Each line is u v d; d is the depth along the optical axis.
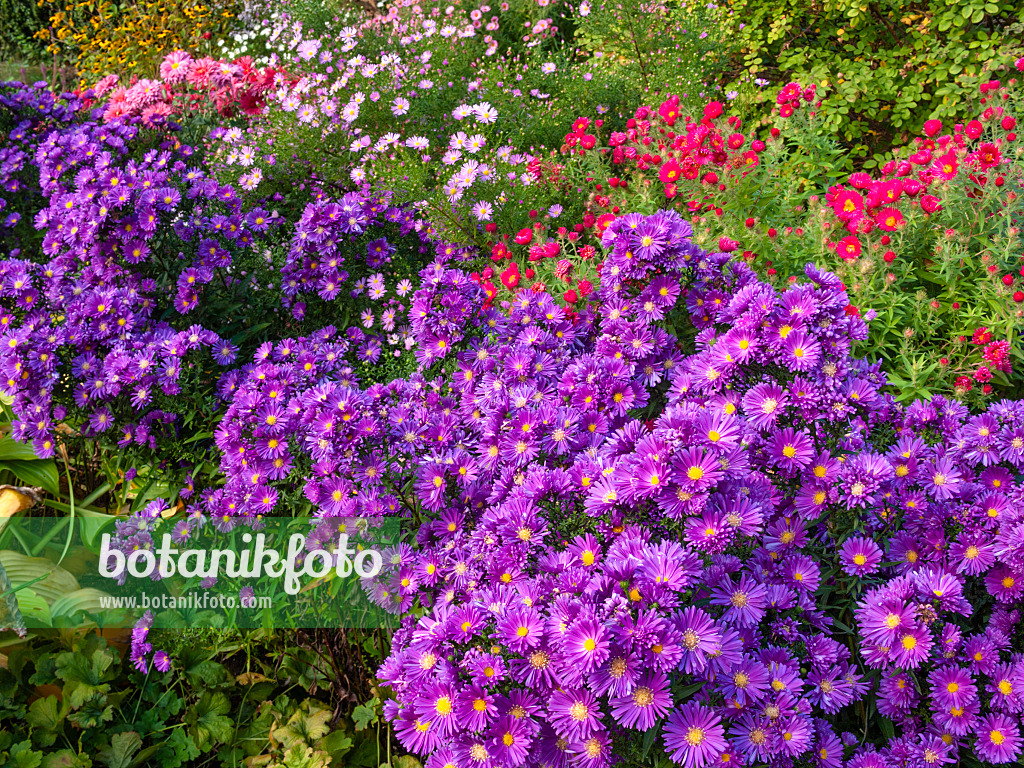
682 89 5.78
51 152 3.78
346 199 3.63
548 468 2.40
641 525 1.91
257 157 4.95
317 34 6.83
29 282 3.33
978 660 1.95
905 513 2.19
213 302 3.43
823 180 4.99
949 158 3.70
